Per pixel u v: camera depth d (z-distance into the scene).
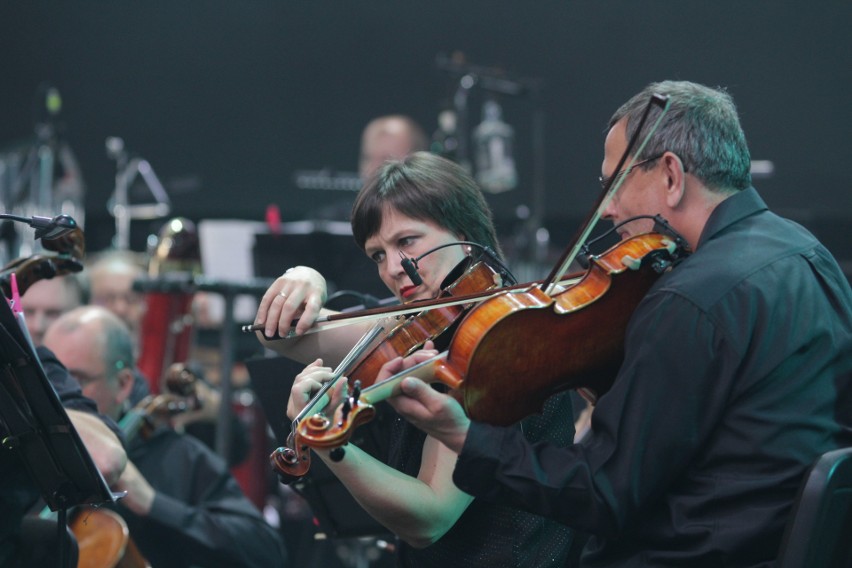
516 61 31.81
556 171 31.41
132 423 12.41
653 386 6.69
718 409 6.77
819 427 6.91
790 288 7.04
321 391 7.13
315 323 8.02
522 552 7.88
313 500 10.46
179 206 31.73
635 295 7.19
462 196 8.51
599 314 7.06
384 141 23.56
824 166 30.80
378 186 8.47
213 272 20.48
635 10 31.45
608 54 31.58
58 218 8.28
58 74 31.80
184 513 12.83
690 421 6.70
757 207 7.50
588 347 7.08
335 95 32.31
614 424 6.68
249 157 32.28
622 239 7.78
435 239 8.34
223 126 32.28
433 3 31.95
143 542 12.79
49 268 9.23
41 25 31.67
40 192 24.28
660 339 6.76
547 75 31.73
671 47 31.44
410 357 6.75
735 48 31.19
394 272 8.34
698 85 7.74
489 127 23.25
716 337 6.77
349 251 17.89
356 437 9.36
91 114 31.95
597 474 6.63
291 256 18.00
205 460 13.80
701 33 31.31
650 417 6.67
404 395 6.55
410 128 23.81
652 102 6.73
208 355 20.47
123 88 32.00
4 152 24.92
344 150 32.38
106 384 12.56
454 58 23.84
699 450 6.94
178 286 14.57
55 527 9.41
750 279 6.95
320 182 25.11
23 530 9.35
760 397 6.84
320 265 17.94
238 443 17.05
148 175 26.91
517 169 31.14
